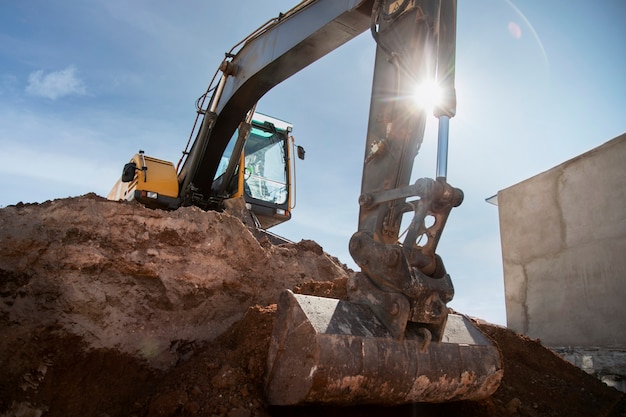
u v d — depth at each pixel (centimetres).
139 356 403
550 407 457
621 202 707
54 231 411
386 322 338
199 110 776
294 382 307
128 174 776
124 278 425
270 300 506
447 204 354
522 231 860
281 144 1005
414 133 389
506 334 554
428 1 410
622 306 682
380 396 316
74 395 366
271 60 626
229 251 495
